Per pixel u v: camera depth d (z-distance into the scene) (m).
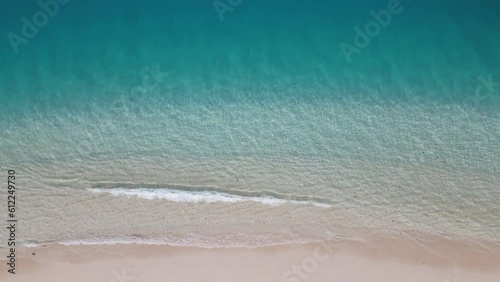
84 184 10.01
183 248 9.38
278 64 11.55
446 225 9.65
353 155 10.37
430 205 9.84
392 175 10.13
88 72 11.38
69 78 11.30
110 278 9.16
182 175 10.13
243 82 11.35
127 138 10.60
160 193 9.88
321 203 9.80
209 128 10.73
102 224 9.61
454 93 11.23
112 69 11.43
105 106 11.02
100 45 11.61
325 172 10.16
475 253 9.38
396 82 11.36
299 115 10.91
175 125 10.77
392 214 9.74
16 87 11.12
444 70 11.50
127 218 9.67
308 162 10.27
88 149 10.44
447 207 9.84
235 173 10.14
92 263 9.27
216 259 9.27
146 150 10.44
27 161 10.27
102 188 9.96
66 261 9.29
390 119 10.88
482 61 11.58
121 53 11.57
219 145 10.48
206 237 9.47
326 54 11.64
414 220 9.69
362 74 11.45
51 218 9.66
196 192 9.91
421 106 11.06
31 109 10.93
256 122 10.80
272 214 9.70
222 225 9.59
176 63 11.53
